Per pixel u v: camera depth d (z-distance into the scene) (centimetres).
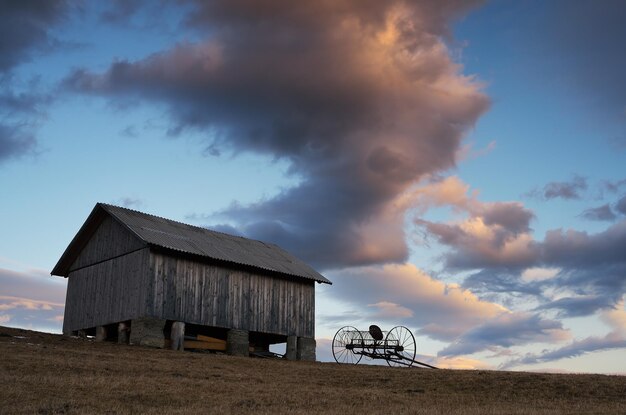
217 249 4841
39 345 3641
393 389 3028
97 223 4862
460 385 3105
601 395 2822
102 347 3953
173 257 4484
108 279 4634
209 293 4619
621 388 2936
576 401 2700
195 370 3253
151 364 3300
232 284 4778
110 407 2258
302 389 2870
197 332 4728
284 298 5109
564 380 3142
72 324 4825
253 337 5216
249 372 3409
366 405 2528
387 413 2306
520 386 3041
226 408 2325
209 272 4662
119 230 4672
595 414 2303
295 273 5147
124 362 3266
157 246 4350
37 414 2095
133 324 4288
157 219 4966
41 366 2870
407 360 4738
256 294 4919
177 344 4350
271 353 5041
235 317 4738
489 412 2339
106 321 4528
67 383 2550
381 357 4794
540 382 3114
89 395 2406
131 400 2402
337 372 3575
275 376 3322
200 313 4531
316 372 3559
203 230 5241
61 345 3862
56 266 5044
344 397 2695
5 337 3881
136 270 4422
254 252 5241
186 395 2545
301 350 5131
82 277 4888
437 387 3075
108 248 4725
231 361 3822
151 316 4275
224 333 4916
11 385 2436
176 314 4400
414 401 2680
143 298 4291
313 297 5328
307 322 5231
